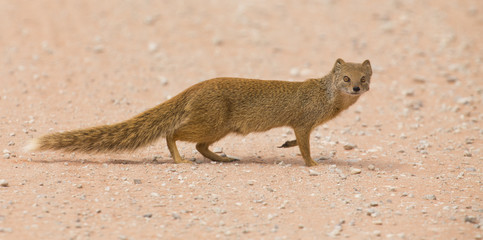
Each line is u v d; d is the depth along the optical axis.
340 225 9.67
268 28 29.22
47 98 18.44
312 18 31.20
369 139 16.44
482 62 25.02
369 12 32.38
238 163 13.48
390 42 27.67
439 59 25.33
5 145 13.71
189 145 15.16
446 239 9.14
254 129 13.28
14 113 16.59
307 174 12.44
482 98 20.55
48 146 12.31
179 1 32.91
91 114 17.25
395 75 23.28
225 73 22.91
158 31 27.81
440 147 15.63
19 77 20.34
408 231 9.45
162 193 10.87
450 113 19.16
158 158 13.65
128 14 30.08
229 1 33.59
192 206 10.29
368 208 10.45
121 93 19.69
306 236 9.21
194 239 8.98
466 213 10.30
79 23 28.20
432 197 11.09
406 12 32.56
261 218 9.90
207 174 12.08
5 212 9.45
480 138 16.55
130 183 11.32
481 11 32.97
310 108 13.22
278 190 11.32
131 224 9.39
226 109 12.81
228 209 10.23
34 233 8.81
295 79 22.34
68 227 9.11
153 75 22.14
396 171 13.11
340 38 28.11
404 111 19.14
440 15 32.09
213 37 27.44
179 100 12.79
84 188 10.88
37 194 10.34
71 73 21.28
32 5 30.56
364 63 13.30
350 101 13.46
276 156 14.40
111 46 25.27
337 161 14.03
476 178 12.59
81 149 12.53
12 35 25.66
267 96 13.08
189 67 23.42
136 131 12.67
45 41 25.17
